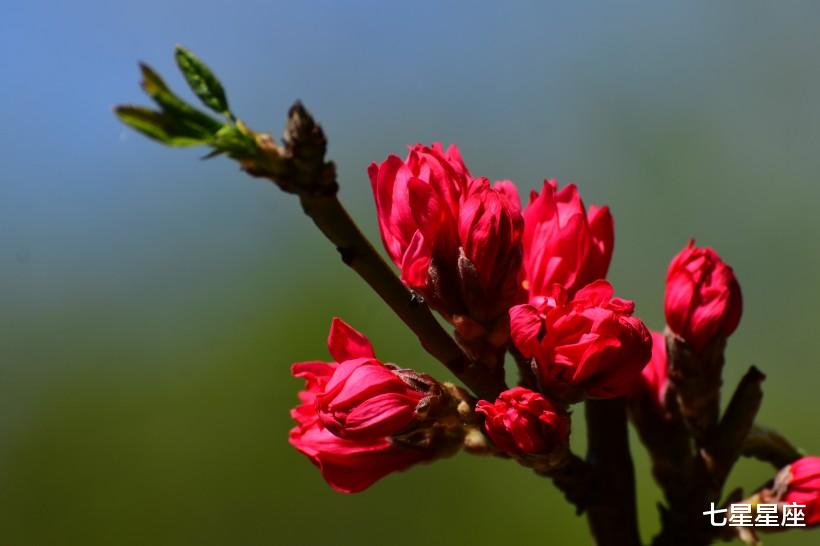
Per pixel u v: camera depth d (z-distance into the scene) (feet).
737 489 2.21
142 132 2.00
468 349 2.12
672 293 2.22
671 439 2.21
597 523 2.17
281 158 2.03
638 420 2.22
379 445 2.14
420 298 2.10
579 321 2.09
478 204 2.11
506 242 2.11
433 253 2.11
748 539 2.19
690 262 2.22
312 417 2.16
